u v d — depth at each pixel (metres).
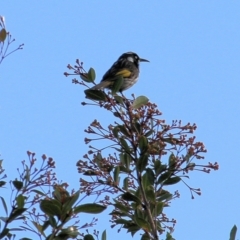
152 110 10.71
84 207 9.16
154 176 10.73
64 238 9.24
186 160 10.68
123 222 10.92
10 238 9.45
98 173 10.52
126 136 10.84
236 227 9.59
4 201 9.23
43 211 8.98
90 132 10.85
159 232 10.98
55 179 9.73
